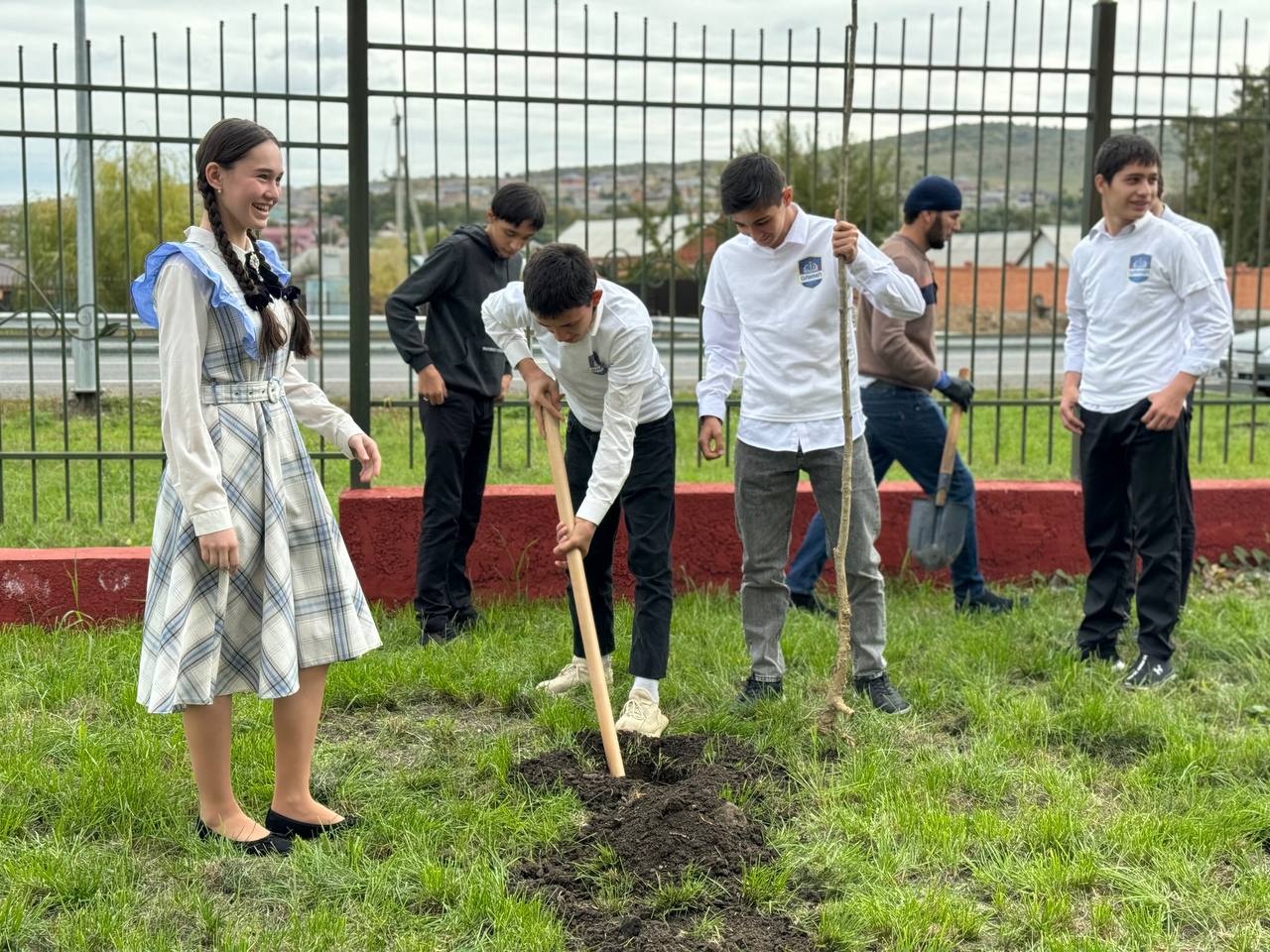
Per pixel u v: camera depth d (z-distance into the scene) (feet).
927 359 17.12
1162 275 14.88
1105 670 15.28
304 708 10.81
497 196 15.97
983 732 13.50
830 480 13.87
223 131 9.93
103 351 34.63
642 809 11.12
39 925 9.50
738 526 14.25
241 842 10.73
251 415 10.25
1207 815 11.39
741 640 16.24
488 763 12.37
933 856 10.73
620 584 18.53
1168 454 14.89
